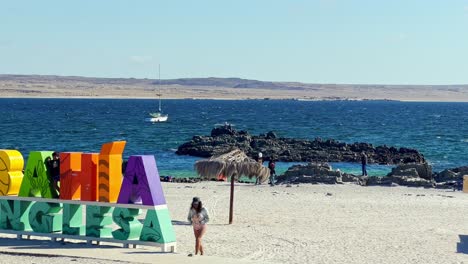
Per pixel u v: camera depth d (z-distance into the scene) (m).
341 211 30.77
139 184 20.38
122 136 102.75
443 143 96.06
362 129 126.88
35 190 21.67
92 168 21.00
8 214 22.02
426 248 22.31
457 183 42.06
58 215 21.70
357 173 58.44
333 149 73.88
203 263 18.14
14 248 20.25
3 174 22.02
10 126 121.19
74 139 96.38
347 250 21.75
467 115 196.38
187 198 35.16
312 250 21.66
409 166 45.75
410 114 199.38
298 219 28.36
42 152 21.77
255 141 79.00
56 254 19.23
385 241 23.48
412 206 32.69
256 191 38.72
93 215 21.02
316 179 43.28
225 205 32.50
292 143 79.69
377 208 31.89
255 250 21.52
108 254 19.33
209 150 73.88
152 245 20.11
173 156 73.44
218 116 177.25
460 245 22.92
